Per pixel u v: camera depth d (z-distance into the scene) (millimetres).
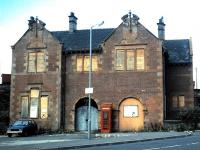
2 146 21297
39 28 40812
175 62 43562
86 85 39625
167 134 31141
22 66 40875
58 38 43375
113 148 19797
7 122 41531
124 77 38719
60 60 39844
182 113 38438
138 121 38031
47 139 29219
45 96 39938
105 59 39312
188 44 45812
